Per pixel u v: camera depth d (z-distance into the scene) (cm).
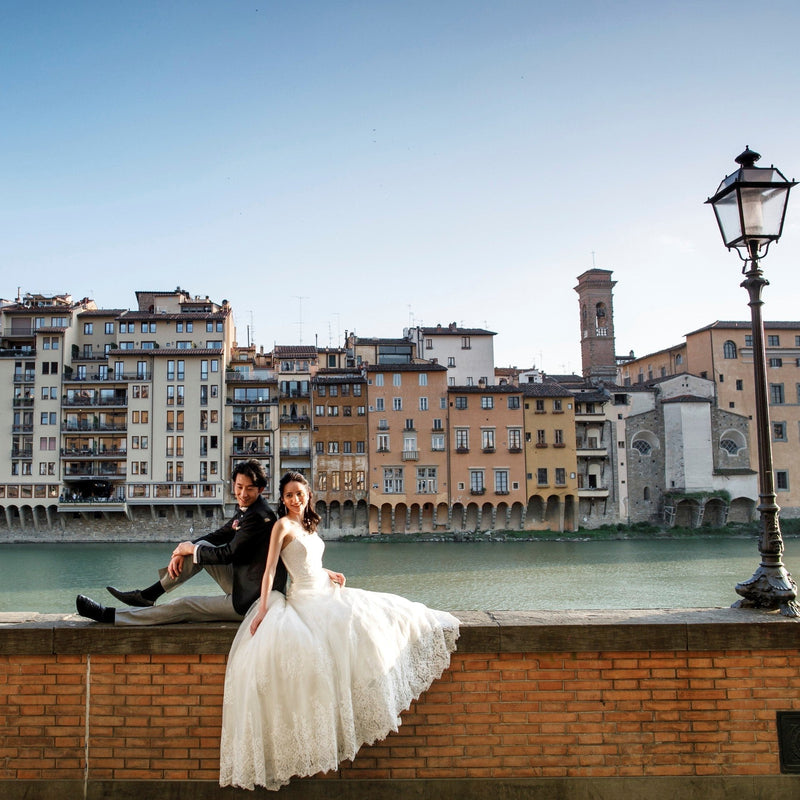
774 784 715
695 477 11106
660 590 5803
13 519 10212
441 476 10669
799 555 7962
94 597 5450
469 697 721
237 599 739
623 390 11338
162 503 10062
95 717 715
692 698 725
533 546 9688
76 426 10169
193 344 10681
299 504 753
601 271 12512
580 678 725
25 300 11288
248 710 655
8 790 711
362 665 676
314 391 10612
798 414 11431
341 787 709
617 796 714
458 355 12012
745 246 907
